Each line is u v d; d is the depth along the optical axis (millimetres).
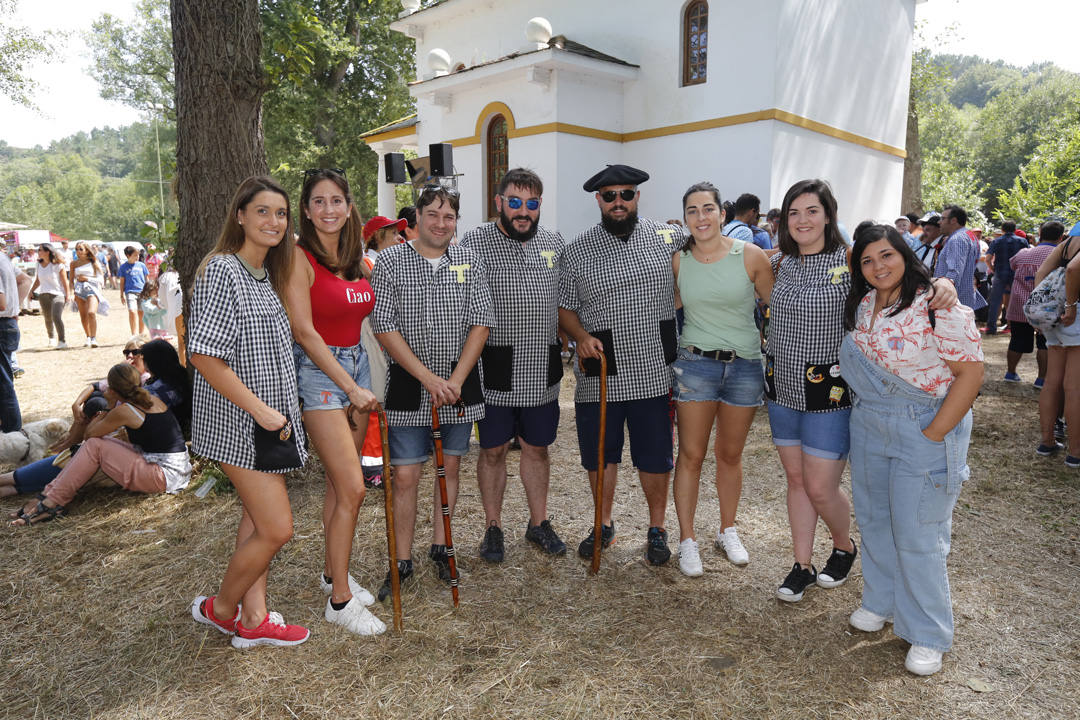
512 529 4215
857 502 3043
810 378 3127
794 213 3098
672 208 11031
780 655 2922
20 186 92750
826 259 3109
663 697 2652
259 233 2582
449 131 12578
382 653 2928
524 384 3588
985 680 2744
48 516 4219
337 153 24938
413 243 3396
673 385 3693
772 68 9633
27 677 2768
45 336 12406
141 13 34500
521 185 3363
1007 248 10828
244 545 2771
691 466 3648
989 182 53562
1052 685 2709
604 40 11664
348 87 25031
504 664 2852
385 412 3410
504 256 3502
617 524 4312
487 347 3578
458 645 2988
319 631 3088
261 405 2545
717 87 10258
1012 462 5305
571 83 10758
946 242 7262
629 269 3496
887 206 13016
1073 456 5156
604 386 3518
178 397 4816
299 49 5875
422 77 15164
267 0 19094
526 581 3555
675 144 10852
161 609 3258
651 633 3084
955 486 2709
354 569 3699
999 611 3242
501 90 11477
